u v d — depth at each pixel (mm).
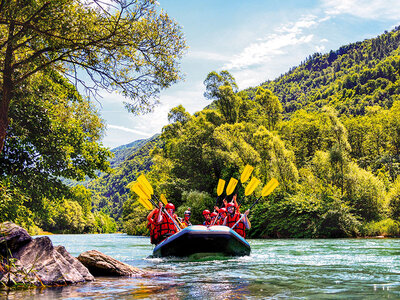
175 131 48656
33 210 16734
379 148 46688
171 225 10133
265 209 26859
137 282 4965
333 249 11922
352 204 24078
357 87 128125
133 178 196000
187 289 4289
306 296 3707
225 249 8695
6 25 9102
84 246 18500
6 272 4582
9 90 8688
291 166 27547
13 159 15000
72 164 16844
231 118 41594
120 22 8711
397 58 148250
